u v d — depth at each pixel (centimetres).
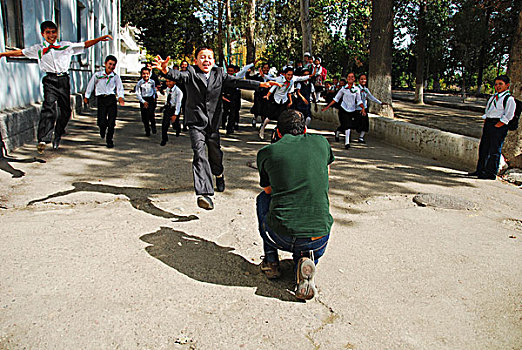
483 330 312
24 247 395
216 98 482
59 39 1159
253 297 340
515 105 712
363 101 1016
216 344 281
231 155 843
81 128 1051
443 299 351
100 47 1834
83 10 1495
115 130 1052
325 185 331
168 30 3353
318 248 334
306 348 283
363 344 289
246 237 452
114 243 416
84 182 601
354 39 2583
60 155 748
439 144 909
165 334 288
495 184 721
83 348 269
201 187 456
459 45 3159
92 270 363
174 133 1053
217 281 361
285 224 321
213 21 3569
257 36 3009
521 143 792
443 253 438
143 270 369
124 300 323
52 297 320
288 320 312
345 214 541
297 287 325
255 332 296
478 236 489
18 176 607
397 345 290
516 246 465
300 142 337
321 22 2655
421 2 2350
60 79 690
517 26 816
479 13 2942
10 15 821
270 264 365
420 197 616
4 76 760
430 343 294
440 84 4553
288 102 1009
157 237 438
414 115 1842
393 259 419
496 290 369
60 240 415
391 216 541
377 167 800
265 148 337
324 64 2708
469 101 2723
